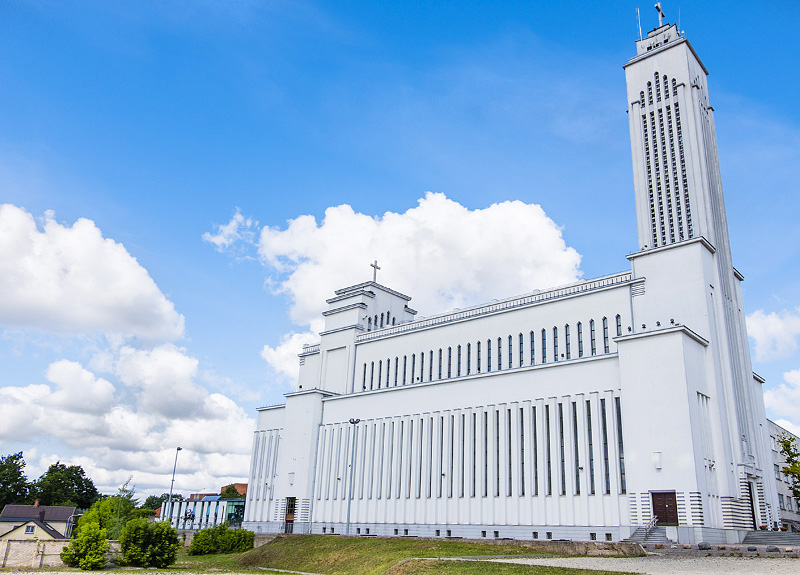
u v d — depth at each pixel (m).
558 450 63.78
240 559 68.38
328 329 105.94
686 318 64.81
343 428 87.38
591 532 58.72
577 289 75.62
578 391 63.97
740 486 59.03
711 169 81.75
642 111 86.06
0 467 145.75
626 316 68.81
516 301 81.62
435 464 74.12
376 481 80.00
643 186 83.00
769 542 53.66
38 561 62.44
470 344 83.31
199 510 145.62
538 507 63.50
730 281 74.94
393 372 91.75
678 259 67.19
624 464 58.66
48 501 147.88
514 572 35.19
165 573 52.59
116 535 100.75
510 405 69.12
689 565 37.41
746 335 74.19
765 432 71.94
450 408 75.00
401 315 109.81
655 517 54.47
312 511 86.50
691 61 84.62
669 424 55.91
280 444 96.56
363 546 58.53
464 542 54.81
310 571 55.12
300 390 96.62
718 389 60.84
